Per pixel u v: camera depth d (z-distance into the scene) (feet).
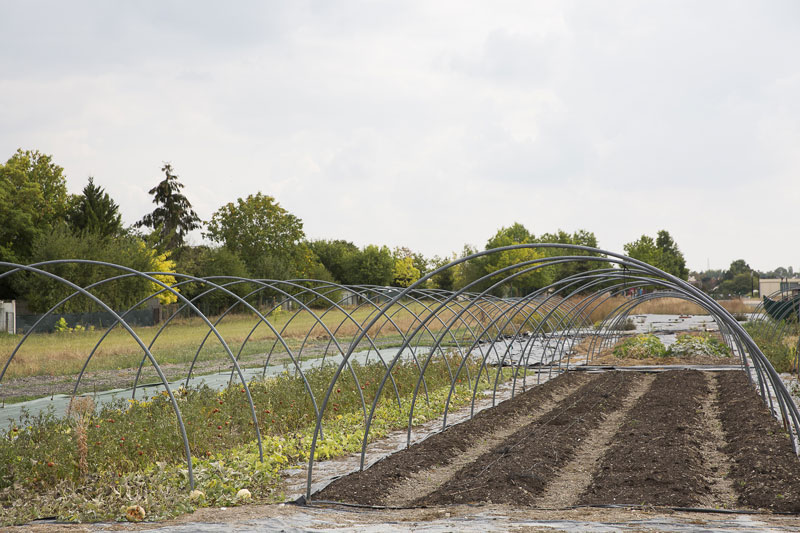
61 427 30.78
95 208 158.92
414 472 28.91
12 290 146.92
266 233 217.15
